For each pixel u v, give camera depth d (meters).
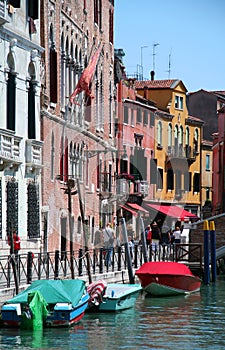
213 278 85.12
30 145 69.31
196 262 87.50
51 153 74.69
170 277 71.25
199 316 61.47
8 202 64.69
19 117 68.12
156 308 64.50
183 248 88.81
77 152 81.31
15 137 66.38
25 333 50.69
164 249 85.19
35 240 70.12
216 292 76.12
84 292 56.00
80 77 82.81
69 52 84.25
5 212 64.25
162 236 97.69
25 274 55.88
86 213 84.12
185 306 66.31
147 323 57.12
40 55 72.25
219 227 95.12
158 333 53.84
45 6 75.00
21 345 47.94
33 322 51.12
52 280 54.16
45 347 47.88
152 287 70.69
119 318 58.41
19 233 67.38
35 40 71.81
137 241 90.75
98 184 88.31
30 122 70.56
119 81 110.50
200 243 93.88
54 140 75.69
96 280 65.81
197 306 66.56
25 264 64.62
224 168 139.88
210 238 85.94
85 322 56.00
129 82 121.44
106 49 99.44
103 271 69.31
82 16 89.62
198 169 156.75
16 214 66.19
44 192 73.25
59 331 51.97
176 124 145.00
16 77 67.38
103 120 92.12
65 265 61.62
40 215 72.06
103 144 88.44
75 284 55.19
